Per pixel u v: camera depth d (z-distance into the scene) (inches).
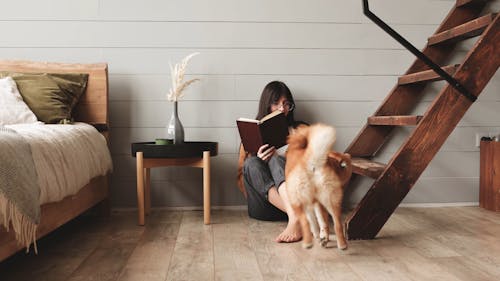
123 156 111.9
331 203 72.1
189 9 111.3
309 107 114.5
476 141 117.6
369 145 113.2
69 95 102.2
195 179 113.4
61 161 71.4
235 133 113.3
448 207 115.9
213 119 112.9
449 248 76.5
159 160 96.0
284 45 113.3
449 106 83.7
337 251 74.7
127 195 112.3
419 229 90.7
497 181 108.6
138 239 83.7
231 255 72.9
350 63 114.8
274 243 80.3
